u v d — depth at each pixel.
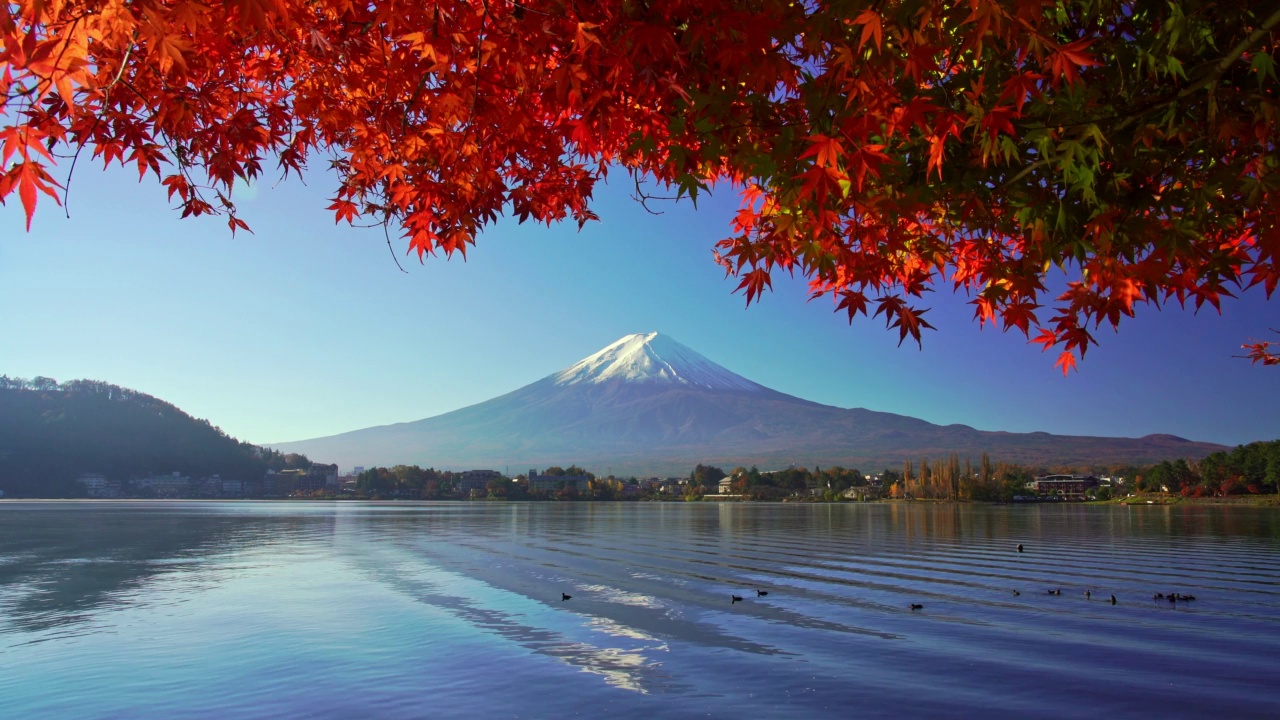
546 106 4.24
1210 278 4.26
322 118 5.55
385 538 61.66
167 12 3.00
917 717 13.70
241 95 5.43
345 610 24.86
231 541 56.91
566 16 3.76
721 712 13.91
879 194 4.16
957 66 4.12
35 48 2.72
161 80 4.64
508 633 21.16
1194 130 3.89
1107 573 36.41
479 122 5.11
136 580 32.50
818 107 3.70
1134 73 3.84
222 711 13.76
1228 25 3.67
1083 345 4.52
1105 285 4.28
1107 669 17.25
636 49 3.56
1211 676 16.66
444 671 16.67
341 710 13.82
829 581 33.44
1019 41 3.36
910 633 21.52
